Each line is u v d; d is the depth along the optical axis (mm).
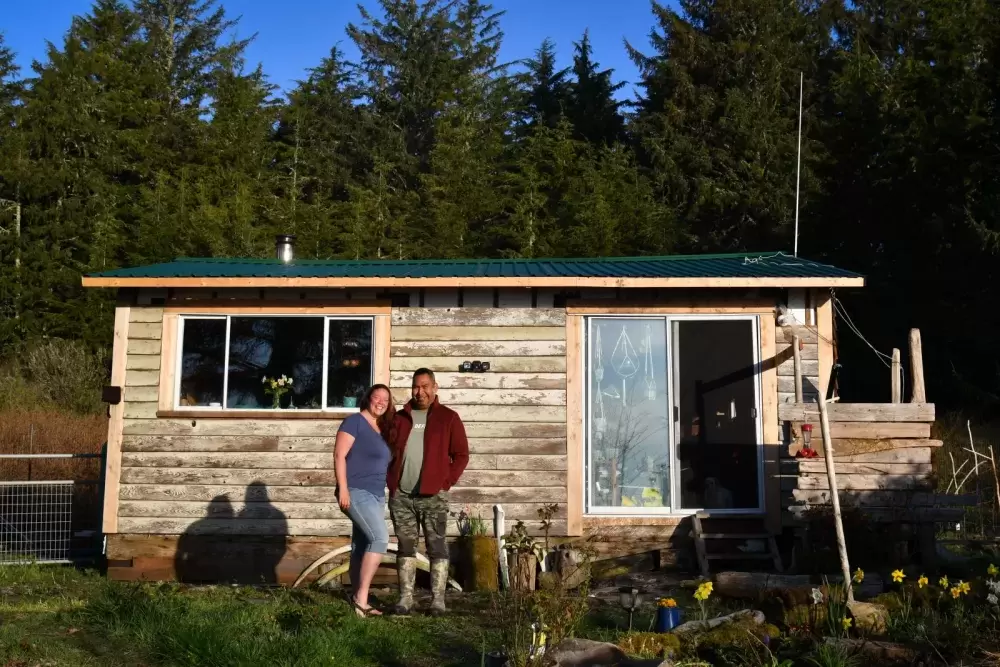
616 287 10336
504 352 10617
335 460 7527
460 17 42062
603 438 10555
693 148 28531
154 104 31922
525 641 5672
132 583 9117
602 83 37156
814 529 9617
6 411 21281
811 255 25953
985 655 5945
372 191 30188
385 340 10656
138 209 27812
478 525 10289
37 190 27859
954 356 23734
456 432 8133
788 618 6832
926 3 24703
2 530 11523
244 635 6445
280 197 31266
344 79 40594
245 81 33844
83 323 26375
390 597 8898
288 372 10711
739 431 10492
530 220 27516
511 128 37062
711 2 31484
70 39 30609
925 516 9266
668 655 6117
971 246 22438
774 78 28641
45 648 6309
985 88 22469
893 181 24125
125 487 10531
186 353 10781
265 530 10422
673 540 10336
